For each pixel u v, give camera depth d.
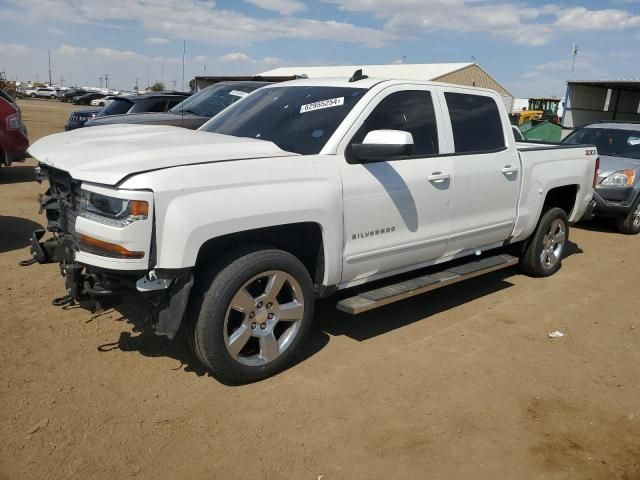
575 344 4.64
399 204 4.31
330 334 4.59
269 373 3.80
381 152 3.80
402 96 4.50
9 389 3.51
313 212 3.74
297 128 4.27
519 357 4.35
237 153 3.68
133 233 3.16
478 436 3.31
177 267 3.23
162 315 3.37
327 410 3.48
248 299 3.59
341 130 4.05
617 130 9.96
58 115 34.88
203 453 3.03
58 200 3.93
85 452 2.99
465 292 5.79
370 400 3.62
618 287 6.18
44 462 2.89
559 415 3.57
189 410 3.41
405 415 3.47
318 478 2.90
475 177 4.95
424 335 4.66
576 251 7.80
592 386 3.96
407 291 4.39
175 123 9.00
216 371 3.57
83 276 3.57
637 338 4.82
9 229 7.13
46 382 3.62
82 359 3.93
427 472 2.98
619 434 3.40
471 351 4.41
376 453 3.11
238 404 3.49
